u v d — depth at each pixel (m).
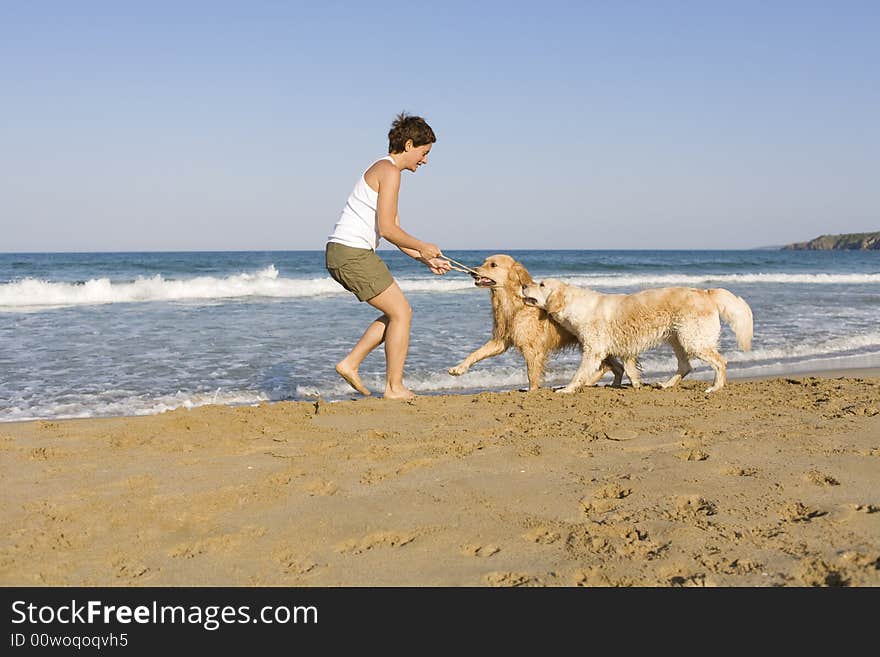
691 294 6.36
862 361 9.10
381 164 5.53
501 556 2.74
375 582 2.56
